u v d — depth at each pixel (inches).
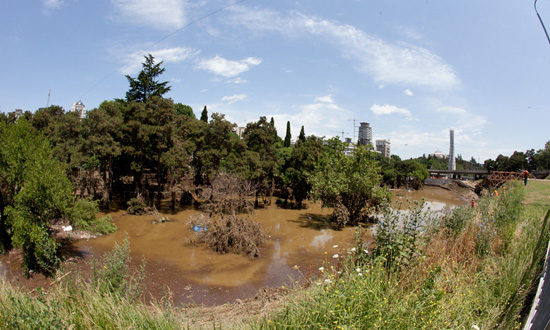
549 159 2596.0
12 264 627.5
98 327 179.5
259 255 732.0
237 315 326.6
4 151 649.6
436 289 211.8
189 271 634.2
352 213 1119.6
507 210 527.5
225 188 902.4
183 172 1246.3
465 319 200.1
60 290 215.2
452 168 6240.2
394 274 231.3
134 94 1833.2
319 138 1485.0
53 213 623.5
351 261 254.2
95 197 1251.8
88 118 1107.9
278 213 1304.1
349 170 1098.1
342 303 183.6
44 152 673.6
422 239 304.5
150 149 1246.9
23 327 168.1
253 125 1483.8
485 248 365.4
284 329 182.2
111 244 802.2
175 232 945.5
